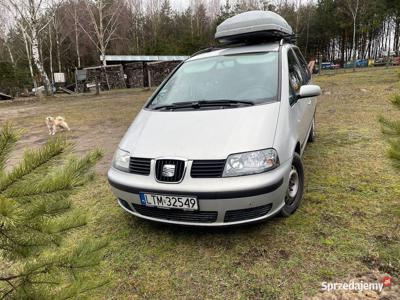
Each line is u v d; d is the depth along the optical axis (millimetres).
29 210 1148
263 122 2734
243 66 3574
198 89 3490
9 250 1216
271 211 2584
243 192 2387
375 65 31391
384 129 2158
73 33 38812
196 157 2496
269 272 2285
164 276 2336
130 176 2721
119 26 39250
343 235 2637
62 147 1215
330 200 3236
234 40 4320
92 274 1497
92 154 1421
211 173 2449
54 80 30188
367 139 5145
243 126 2689
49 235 1230
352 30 38844
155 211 2674
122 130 7602
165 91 3715
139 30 42531
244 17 4023
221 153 2486
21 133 1218
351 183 3592
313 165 4227
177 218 2604
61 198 1184
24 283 1305
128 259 2555
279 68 3400
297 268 2303
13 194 1122
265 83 3271
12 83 22000
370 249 2439
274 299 2045
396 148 2086
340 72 21281
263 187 2416
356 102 8531
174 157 2531
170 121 2982
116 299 2133
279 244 2586
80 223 1320
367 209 3014
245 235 2744
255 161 2475
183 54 35312
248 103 3021
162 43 37562
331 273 2229
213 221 2518
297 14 41219
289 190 2951
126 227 3057
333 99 9383
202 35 40938
